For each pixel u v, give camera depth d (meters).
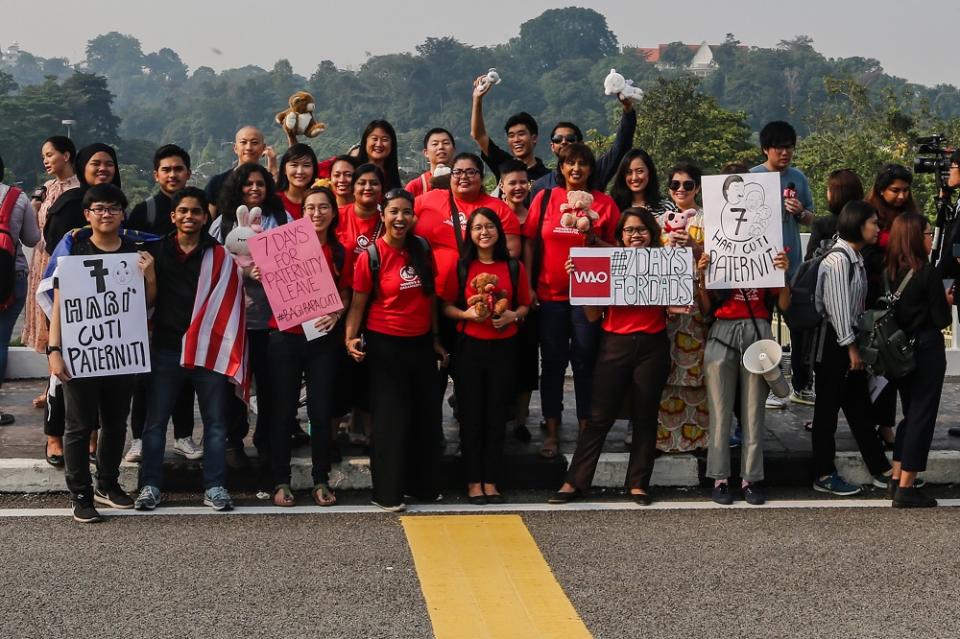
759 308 7.54
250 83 162.12
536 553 6.57
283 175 8.01
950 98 171.62
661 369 7.45
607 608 5.82
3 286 8.09
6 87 127.38
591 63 173.50
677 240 7.45
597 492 7.77
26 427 8.52
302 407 9.09
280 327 7.14
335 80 160.25
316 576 6.18
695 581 6.17
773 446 8.14
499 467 7.51
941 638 5.50
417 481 7.50
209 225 7.79
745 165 8.22
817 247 8.16
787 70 160.75
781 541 6.79
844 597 5.97
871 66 172.38
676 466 7.86
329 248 7.37
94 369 6.85
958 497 7.75
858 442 7.89
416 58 159.50
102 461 7.25
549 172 8.52
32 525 6.93
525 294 7.47
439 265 7.45
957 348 11.22
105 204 6.85
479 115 8.75
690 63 192.38
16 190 8.31
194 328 7.09
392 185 8.38
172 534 6.79
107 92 116.56
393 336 7.24
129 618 5.63
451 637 5.49
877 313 7.36
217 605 5.80
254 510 7.27
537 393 9.84
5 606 5.75
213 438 7.26
